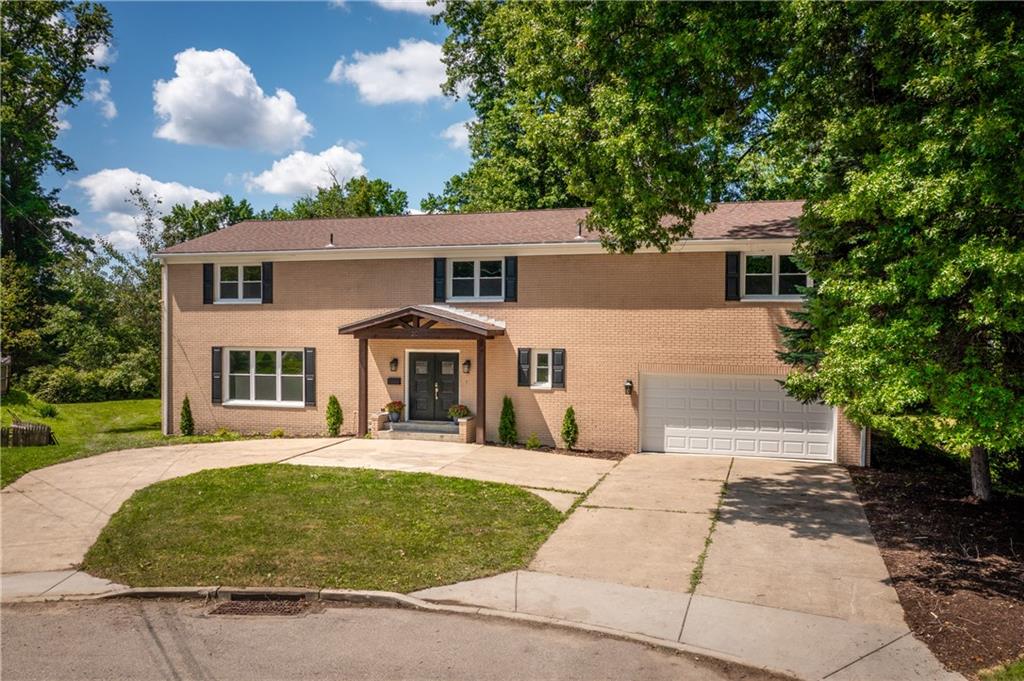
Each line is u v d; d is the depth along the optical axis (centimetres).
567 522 1129
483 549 988
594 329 1808
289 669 653
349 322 1997
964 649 677
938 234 755
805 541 1027
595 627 738
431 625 753
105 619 777
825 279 929
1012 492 1322
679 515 1173
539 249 1828
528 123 1430
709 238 1681
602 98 1160
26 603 820
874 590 832
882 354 777
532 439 1822
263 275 2052
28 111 3722
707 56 1041
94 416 2669
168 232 2573
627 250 1317
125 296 2417
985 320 691
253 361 2089
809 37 963
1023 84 711
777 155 1180
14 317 2975
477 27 2964
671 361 1753
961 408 714
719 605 793
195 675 642
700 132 1146
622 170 1144
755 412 1716
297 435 2038
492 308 1892
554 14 1328
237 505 1209
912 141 806
